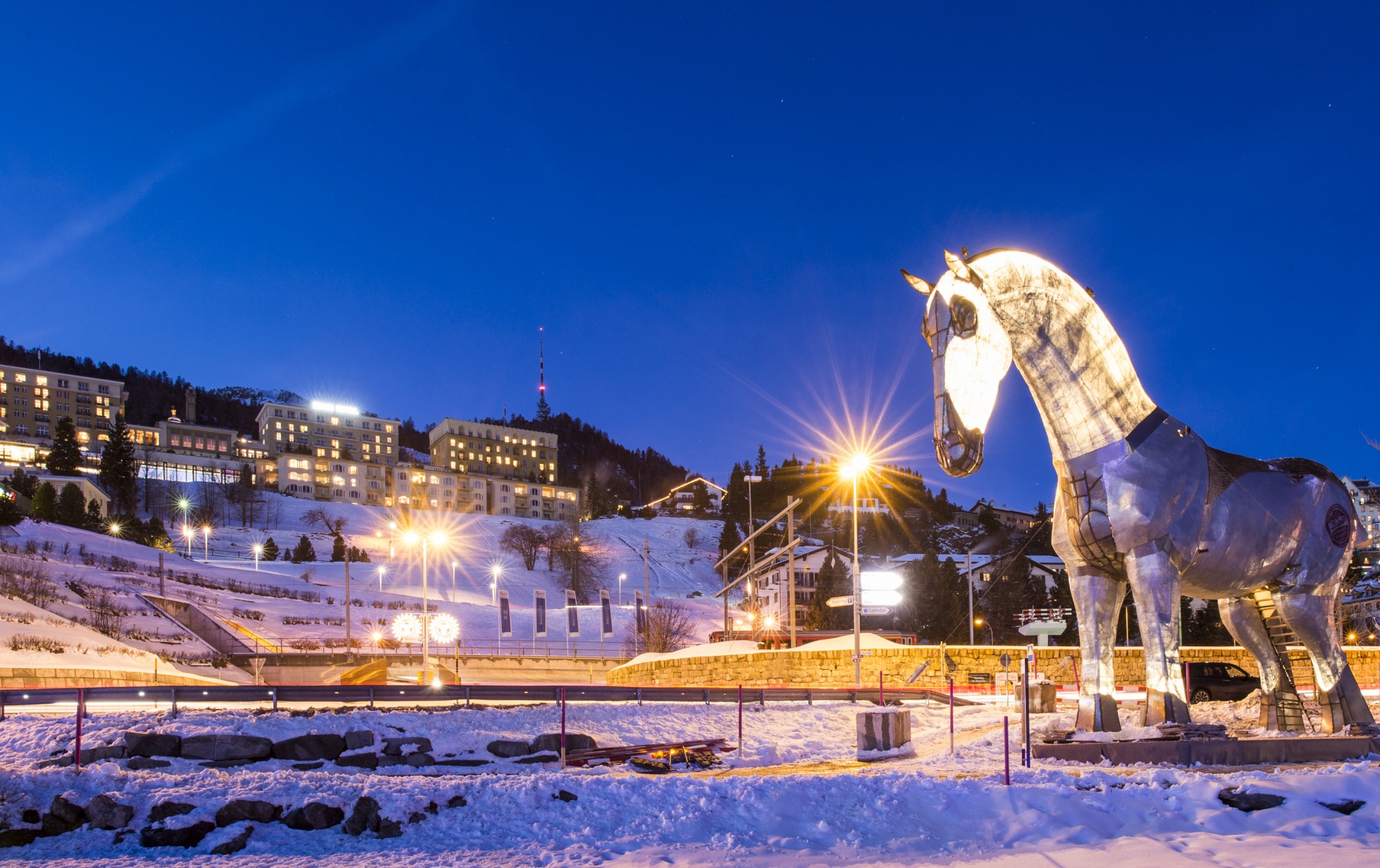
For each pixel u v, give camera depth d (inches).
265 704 940.0
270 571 4338.1
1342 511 585.6
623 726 845.8
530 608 4003.4
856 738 795.4
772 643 2233.0
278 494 7150.6
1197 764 510.3
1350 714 574.9
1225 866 378.0
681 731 856.9
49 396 7504.9
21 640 1428.4
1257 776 472.1
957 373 507.2
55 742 685.3
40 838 490.0
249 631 2655.0
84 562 3068.4
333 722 734.5
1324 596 576.7
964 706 1040.8
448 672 1988.2
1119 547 526.6
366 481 7691.9
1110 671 556.1
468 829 492.7
